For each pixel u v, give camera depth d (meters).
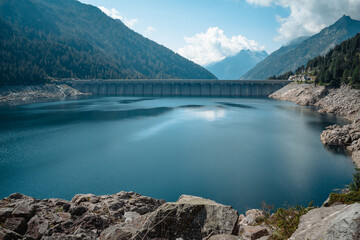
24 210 12.37
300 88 197.50
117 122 106.94
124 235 8.61
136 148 68.31
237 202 38.34
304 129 91.06
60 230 11.54
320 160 56.47
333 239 5.59
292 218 10.05
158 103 188.25
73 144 72.25
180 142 74.50
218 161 57.22
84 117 119.56
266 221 11.94
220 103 187.00
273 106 164.12
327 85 168.12
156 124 102.62
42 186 44.56
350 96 136.88
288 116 121.50
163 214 8.83
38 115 124.88
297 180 45.97
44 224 11.54
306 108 150.88
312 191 41.56
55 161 57.56
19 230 10.91
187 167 53.53
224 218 8.61
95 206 14.72
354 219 5.44
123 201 16.55
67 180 47.06
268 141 74.81
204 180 46.75
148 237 8.42
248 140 76.31
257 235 9.68
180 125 100.62
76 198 16.98
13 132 86.88
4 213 11.90
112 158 59.72
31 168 53.09
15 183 45.72
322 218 7.57
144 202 17.42
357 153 57.34
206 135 83.31
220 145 71.06
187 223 8.64
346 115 120.56
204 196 40.69
